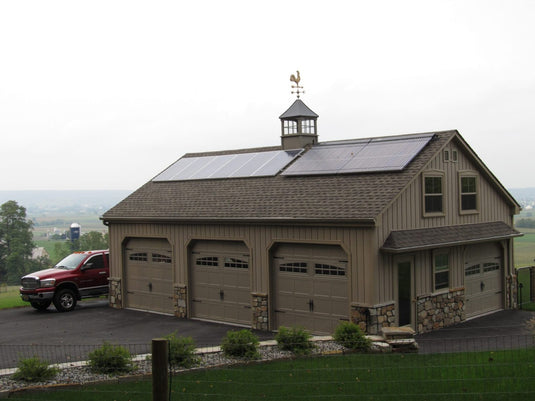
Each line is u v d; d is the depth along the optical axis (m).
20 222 67.75
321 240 15.83
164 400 6.98
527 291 21.94
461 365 11.21
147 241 21.27
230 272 18.48
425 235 16.17
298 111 21.33
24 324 19.00
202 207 19.48
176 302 19.97
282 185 18.69
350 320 15.26
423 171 16.50
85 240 79.62
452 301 17.69
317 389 9.92
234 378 10.64
